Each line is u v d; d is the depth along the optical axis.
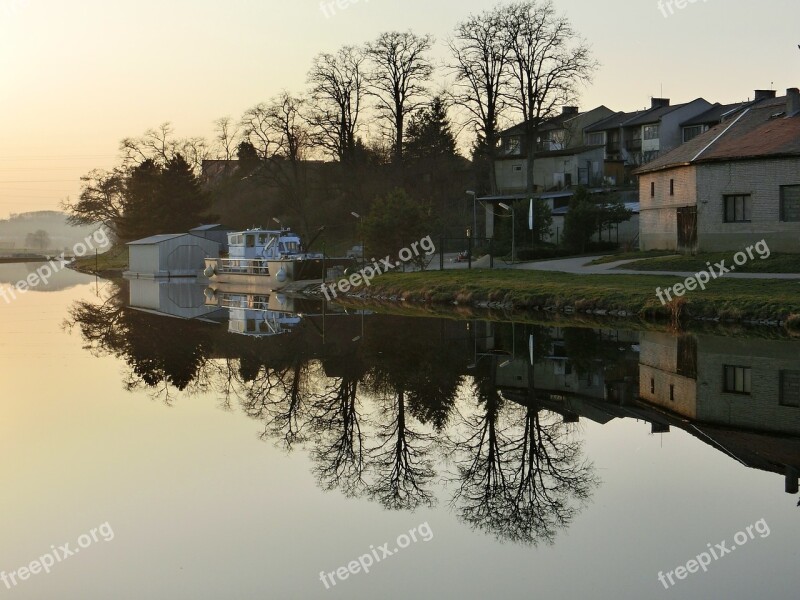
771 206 37.62
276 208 87.06
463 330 29.55
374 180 77.75
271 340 29.08
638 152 79.50
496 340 26.84
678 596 8.55
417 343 26.89
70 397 19.05
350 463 13.71
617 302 31.98
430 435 15.46
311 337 29.41
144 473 13.09
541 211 53.88
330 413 17.34
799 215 36.94
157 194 88.31
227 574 9.37
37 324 35.09
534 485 12.38
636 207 56.16
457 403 18.05
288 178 80.31
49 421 16.61
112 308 42.81
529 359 23.22
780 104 42.84
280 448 14.61
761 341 24.44
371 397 18.88
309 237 78.38
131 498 11.94
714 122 74.19
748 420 15.77
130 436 15.41
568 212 52.59
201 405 18.20
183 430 15.89
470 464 13.56
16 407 17.94
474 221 61.41
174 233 85.62
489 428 15.87
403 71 72.56
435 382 20.47
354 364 23.39
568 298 34.00
